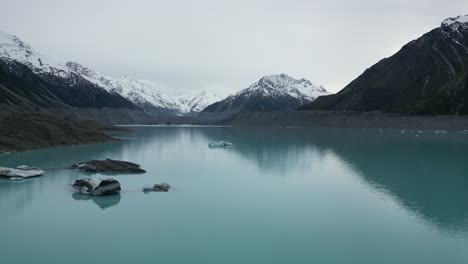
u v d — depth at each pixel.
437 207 33.06
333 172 50.50
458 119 149.25
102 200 35.38
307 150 77.69
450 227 28.02
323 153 72.06
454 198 36.16
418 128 154.25
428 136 113.88
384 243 25.05
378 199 35.91
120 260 22.42
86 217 30.19
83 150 75.75
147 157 67.19
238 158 65.62
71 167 52.47
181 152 75.31
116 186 38.09
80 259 22.55
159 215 30.81
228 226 28.17
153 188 40.06
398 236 26.30
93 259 22.53
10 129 76.38
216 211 31.92
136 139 111.12
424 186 41.47
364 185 42.16
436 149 76.88
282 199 35.94
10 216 30.34
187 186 41.62
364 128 175.88
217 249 24.02
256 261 22.39
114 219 29.72
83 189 38.00
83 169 51.38
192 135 134.62
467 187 40.97
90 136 98.00
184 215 30.83
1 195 36.78
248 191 39.22
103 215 30.72
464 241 25.34
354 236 26.27
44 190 39.00
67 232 26.86
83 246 24.42
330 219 29.83
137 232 26.89
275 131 160.62
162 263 22.08
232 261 22.36
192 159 64.50
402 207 33.19
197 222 29.08
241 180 45.09
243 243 25.00
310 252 23.64
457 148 78.38
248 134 139.38
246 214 31.12
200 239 25.64
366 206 33.44
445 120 152.62
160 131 167.75
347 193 38.31
